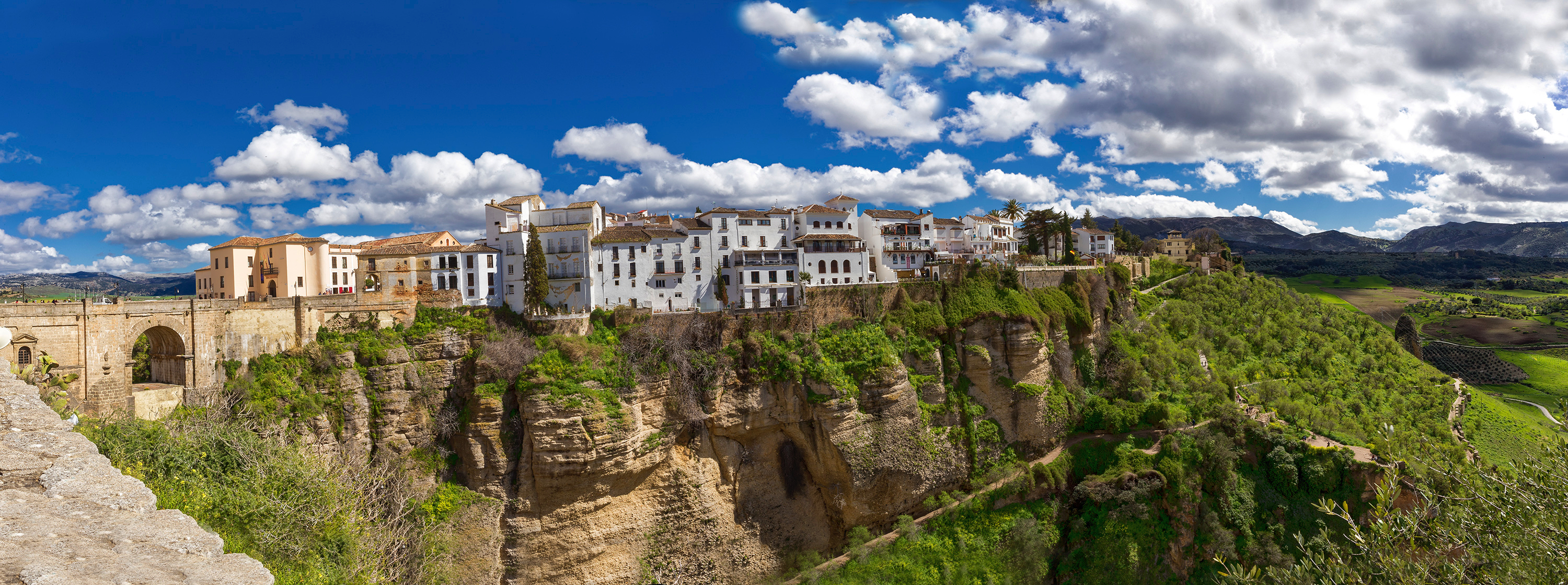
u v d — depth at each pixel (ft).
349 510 137.18
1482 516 62.49
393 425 193.26
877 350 240.94
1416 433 266.98
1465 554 61.98
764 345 228.02
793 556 232.73
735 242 275.80
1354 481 241.55
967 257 344.08
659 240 258.57
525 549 195.00
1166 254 514.68
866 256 294.87
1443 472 67.56
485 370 201.67
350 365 191.52
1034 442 264.93
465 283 238.48
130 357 162.40
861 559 226.38
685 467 216.95
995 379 263.08
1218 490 250.16
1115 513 241.96
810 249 283.18
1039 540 236.02
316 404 182.80
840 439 226.79
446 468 197.77
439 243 258.37
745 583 224.53
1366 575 66.13
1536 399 400.06
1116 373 296.10
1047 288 292.81
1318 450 248.93
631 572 207.31
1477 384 434.71
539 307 232.32
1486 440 293.84
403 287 211.41
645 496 211.61
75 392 152.25
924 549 231.71
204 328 173.78
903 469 236.63
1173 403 284.00
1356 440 258.78
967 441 254.27
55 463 38.81
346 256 270.26
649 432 209.26
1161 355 305.32
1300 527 242.17
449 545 184.34
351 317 199.52
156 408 165.07
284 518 116.57
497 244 253.24
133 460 113.80
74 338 152.76
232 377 177.88
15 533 29.40
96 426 119.85
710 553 219.61
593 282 244.22
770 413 228.43
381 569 139.13
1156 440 268.82
